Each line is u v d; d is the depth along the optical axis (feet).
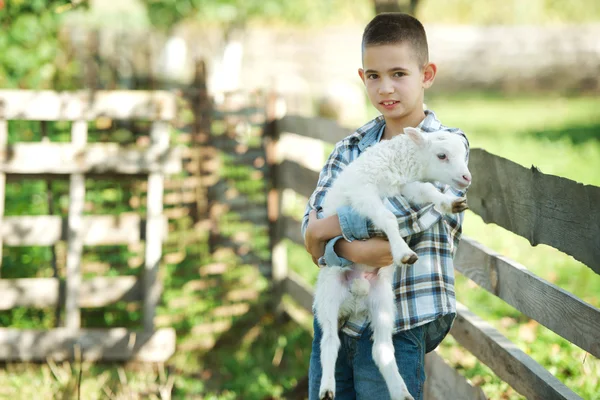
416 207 8.83
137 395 15.03
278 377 16.46
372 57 9.02
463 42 67.36
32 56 21.34
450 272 8.91
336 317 9.07
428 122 9.72
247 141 20.66
